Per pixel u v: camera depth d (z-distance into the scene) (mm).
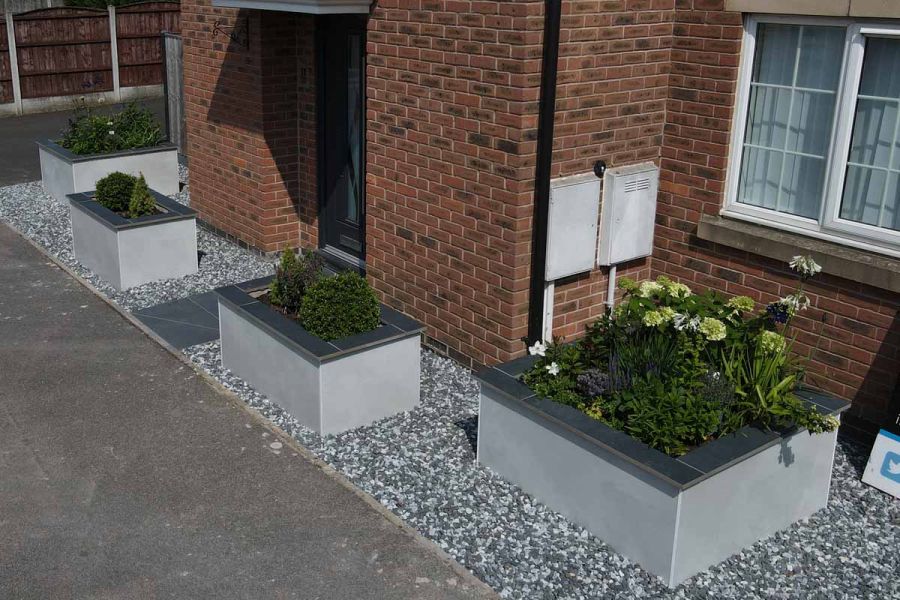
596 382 5559
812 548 5348
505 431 5828
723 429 5195
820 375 6727
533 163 6641
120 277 9195
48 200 12672
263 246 10141
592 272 7367
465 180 7062
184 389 7137
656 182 7445
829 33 6418
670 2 7055
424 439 6461
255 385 7137
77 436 6402
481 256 7094
